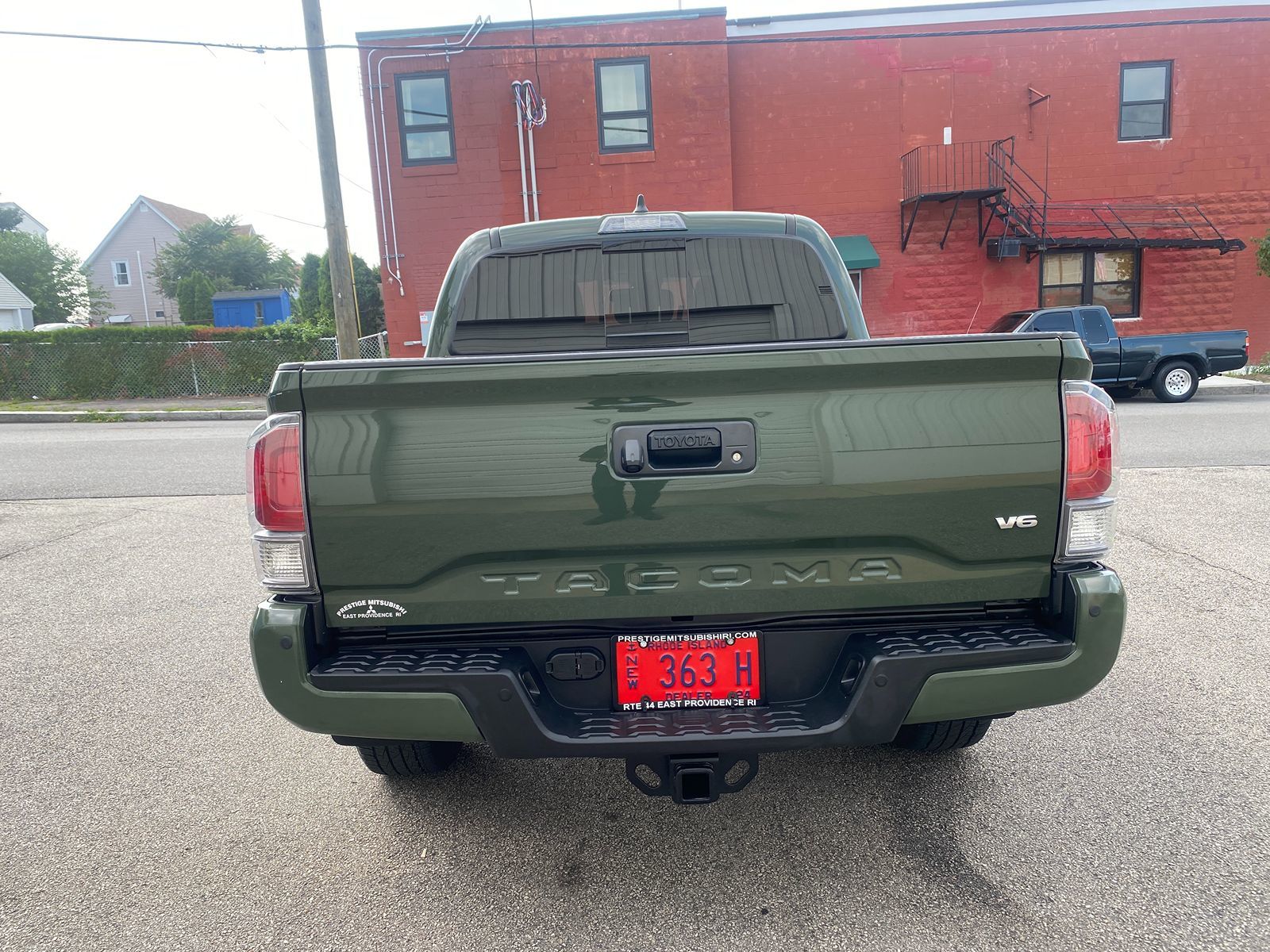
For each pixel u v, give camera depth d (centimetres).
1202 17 1750
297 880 253
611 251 346
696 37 1702
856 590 218
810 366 206
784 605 218
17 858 268
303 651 213
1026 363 210
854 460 211
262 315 4544
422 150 1733
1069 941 217
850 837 267
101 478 936
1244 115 1789
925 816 278
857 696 212
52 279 6009
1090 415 215
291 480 211
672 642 225
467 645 225
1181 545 580
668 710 227
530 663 226
